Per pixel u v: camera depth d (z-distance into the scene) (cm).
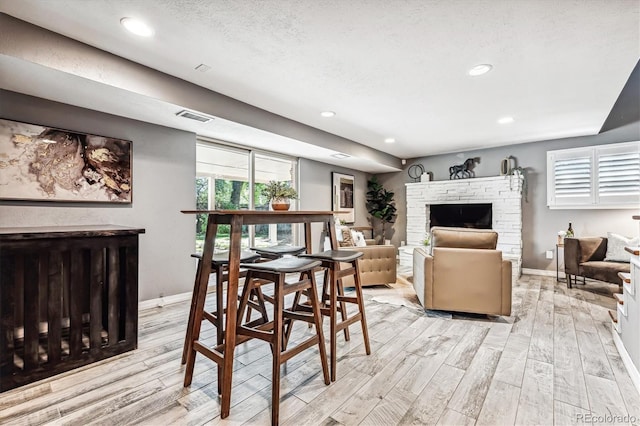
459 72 270
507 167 538
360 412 162
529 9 184
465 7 183
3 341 180
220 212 165
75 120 283
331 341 196
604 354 228
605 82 290
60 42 210
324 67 260
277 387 153
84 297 234
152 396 176
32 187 259
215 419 157
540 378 195
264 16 192
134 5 180
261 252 259
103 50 231
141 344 246
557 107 358
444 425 153
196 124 340
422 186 641
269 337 159
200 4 180
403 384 189
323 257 200
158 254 347
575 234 490
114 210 312
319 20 196
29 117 257
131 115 310
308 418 157
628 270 362
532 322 296
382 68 262
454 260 310
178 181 363
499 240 543
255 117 355
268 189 229
